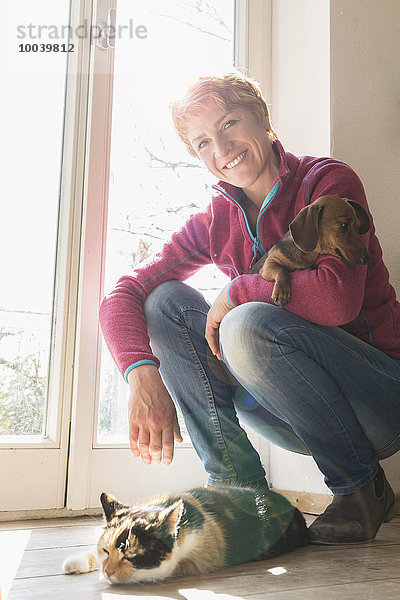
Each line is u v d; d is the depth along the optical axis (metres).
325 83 1.91
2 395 1.66
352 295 1.23
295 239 1.26
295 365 1.25
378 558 1.09
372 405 1.26
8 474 1.59
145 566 0.95
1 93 1.76
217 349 1.40
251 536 1.08
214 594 0.87
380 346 1.38
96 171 1.79
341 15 1.95
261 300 1.31
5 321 1.69
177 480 1.80
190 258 1.57
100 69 1.84
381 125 1.97
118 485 1.73
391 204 1.96
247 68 2.08
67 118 1.82
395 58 2.03
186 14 2.03
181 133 1.54
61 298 1.73
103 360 1.78
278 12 2.12
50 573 1.01
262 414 1.46
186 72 2.01
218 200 1.54
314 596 0.86
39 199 1.77
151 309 1.48
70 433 1.68
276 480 1.90
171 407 1.29
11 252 1.72
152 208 1.92
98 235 1.78
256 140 1.40
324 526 1.21
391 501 1.34
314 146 1.94
